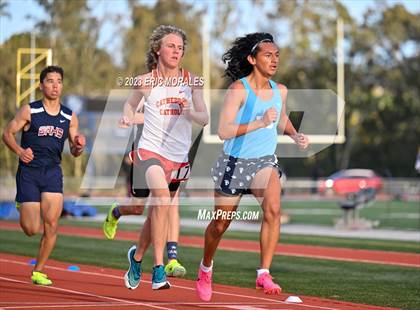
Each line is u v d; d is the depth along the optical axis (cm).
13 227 4056
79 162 6450
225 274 2077
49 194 1612
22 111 1585
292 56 9269
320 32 9344
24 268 2111
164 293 1614
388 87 9788
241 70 1319
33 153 1599
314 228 4062
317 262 2364
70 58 7575
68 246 2917
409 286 1822
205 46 5319
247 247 2888
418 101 9756
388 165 9850
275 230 1302
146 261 2391
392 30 9775
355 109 9650
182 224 4344
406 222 4562
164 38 1334
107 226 1540
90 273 2025
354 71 9644
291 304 1494
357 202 4069
